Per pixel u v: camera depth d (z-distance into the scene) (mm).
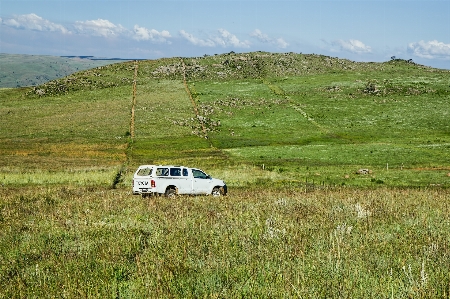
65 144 73688
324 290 6230
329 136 83125
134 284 6859
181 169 24016
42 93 121938
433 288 6215
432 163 50062
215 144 76000
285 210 15102
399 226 11711
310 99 119375
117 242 9898
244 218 13320
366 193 23578
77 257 8781
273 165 50875
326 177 40000
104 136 80438
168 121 92875
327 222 12102
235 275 7211
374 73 157750
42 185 33281
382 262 7859
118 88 129000
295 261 8016
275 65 167750
